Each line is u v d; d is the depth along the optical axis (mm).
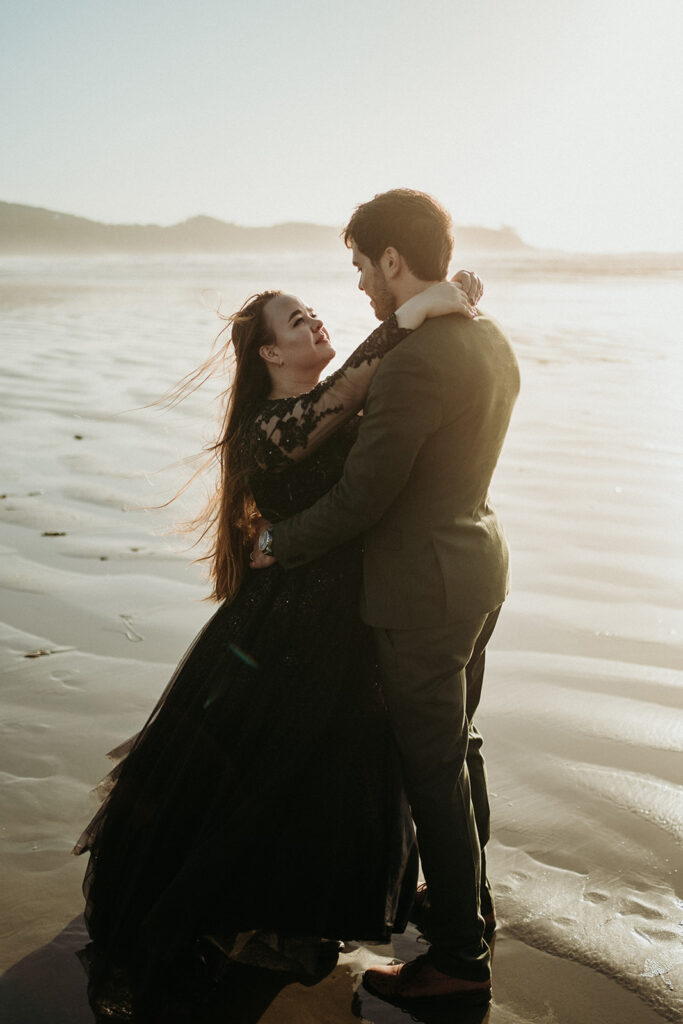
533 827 2779
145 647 3893
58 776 3029
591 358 12438
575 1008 2184
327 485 2254
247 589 2334
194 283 37156
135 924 2238
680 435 7598
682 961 2295
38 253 195500
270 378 2434
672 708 3375
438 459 2070
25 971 2289
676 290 33156
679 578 4551
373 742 2254
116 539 5129
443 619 2109
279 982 2320
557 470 6523
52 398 9062
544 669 3676
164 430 7637
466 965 2193
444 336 2025
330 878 2230
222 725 2232
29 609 4242
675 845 2688
